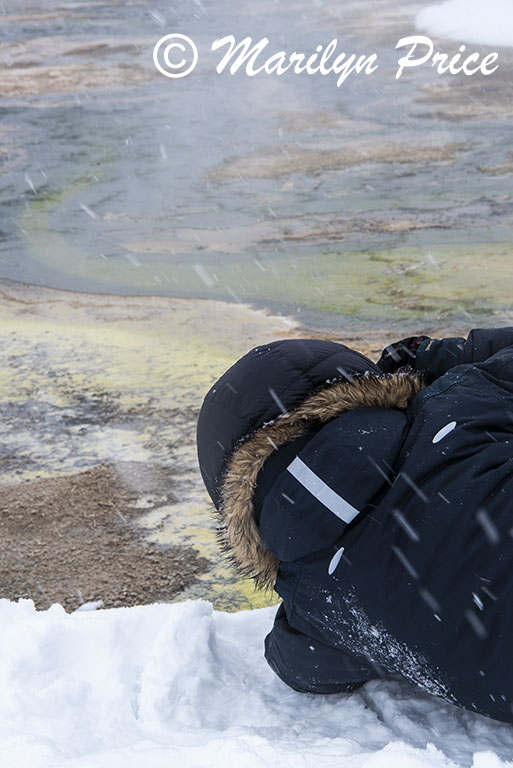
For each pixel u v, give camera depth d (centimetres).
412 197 1027
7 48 2069
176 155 1287
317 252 896
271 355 183
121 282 873
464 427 167
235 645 224
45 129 1472
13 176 1265
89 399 615
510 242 865
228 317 760
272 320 745
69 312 802
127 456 530
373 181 1098
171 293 832
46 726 177
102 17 2327
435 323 703
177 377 641
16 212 1123
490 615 154
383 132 1291
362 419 174
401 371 203
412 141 1236
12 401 621
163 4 2431
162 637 212
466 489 160
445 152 1176
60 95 1661
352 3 2200
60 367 674
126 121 1477
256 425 177
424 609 160
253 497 179
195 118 1459
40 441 558
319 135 1309
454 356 209
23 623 225
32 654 210
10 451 546
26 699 189
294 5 2247
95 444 548
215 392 184
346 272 835
